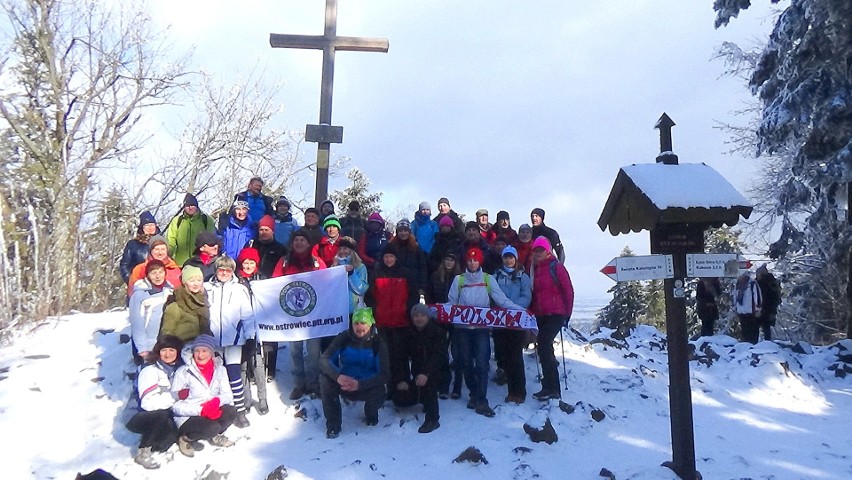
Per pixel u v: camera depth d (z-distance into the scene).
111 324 9.15
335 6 10.09
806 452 6.20
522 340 7.14
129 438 6.23
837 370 9.22
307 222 8.27
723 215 5.04
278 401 6.99
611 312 33.97
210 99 18.25
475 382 6.97
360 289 7.15
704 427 6.98
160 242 6.84
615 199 5.62
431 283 7.60
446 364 7.29
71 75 16.34
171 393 5.88
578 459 5.88
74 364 7.74
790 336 19.17
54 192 13.66
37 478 5.47
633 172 5.28
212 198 18.14
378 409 6.76
